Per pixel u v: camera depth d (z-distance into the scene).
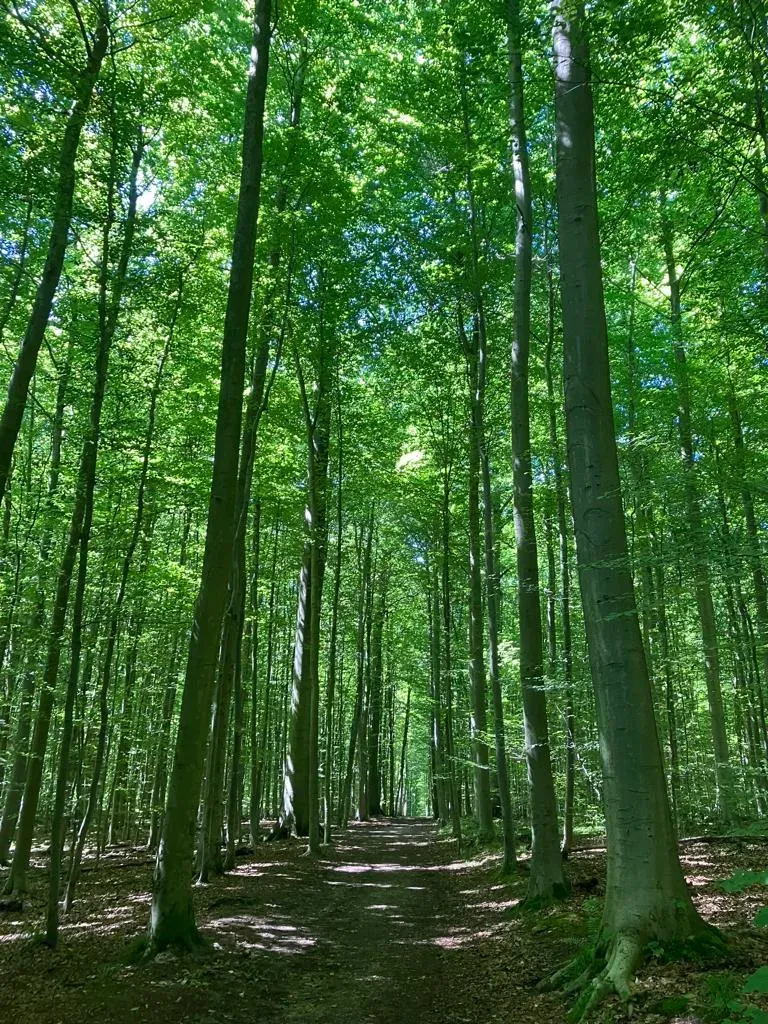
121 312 9.85
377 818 36.34
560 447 11.98
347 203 13.30
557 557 20.28
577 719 12.11
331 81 14.47
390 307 15.61
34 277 11.67
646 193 10.45
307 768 20.34
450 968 7.67
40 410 11.20
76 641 8.12
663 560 5.20
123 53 10.24
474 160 12.37
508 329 14.71
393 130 13.79
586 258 6.75
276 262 13.06
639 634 6.12
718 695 13.95
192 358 13.74
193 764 7.84
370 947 8.65
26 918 10.04
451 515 20.98
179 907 7.58
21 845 11.30
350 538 26.53
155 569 14.30
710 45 7.84
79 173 8.41
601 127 9.38
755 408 12.88
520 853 14.32
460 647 23.75
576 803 16.20
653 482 6.13
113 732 15.53
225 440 8.40
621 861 5.79
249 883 12.15
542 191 12.41
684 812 15.62
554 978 6.18
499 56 10.29
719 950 5.33
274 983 7.02
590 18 6.29
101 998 6.19
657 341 15.00
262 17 9.33
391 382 18.20
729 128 6.62
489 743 14.03
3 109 8.22
